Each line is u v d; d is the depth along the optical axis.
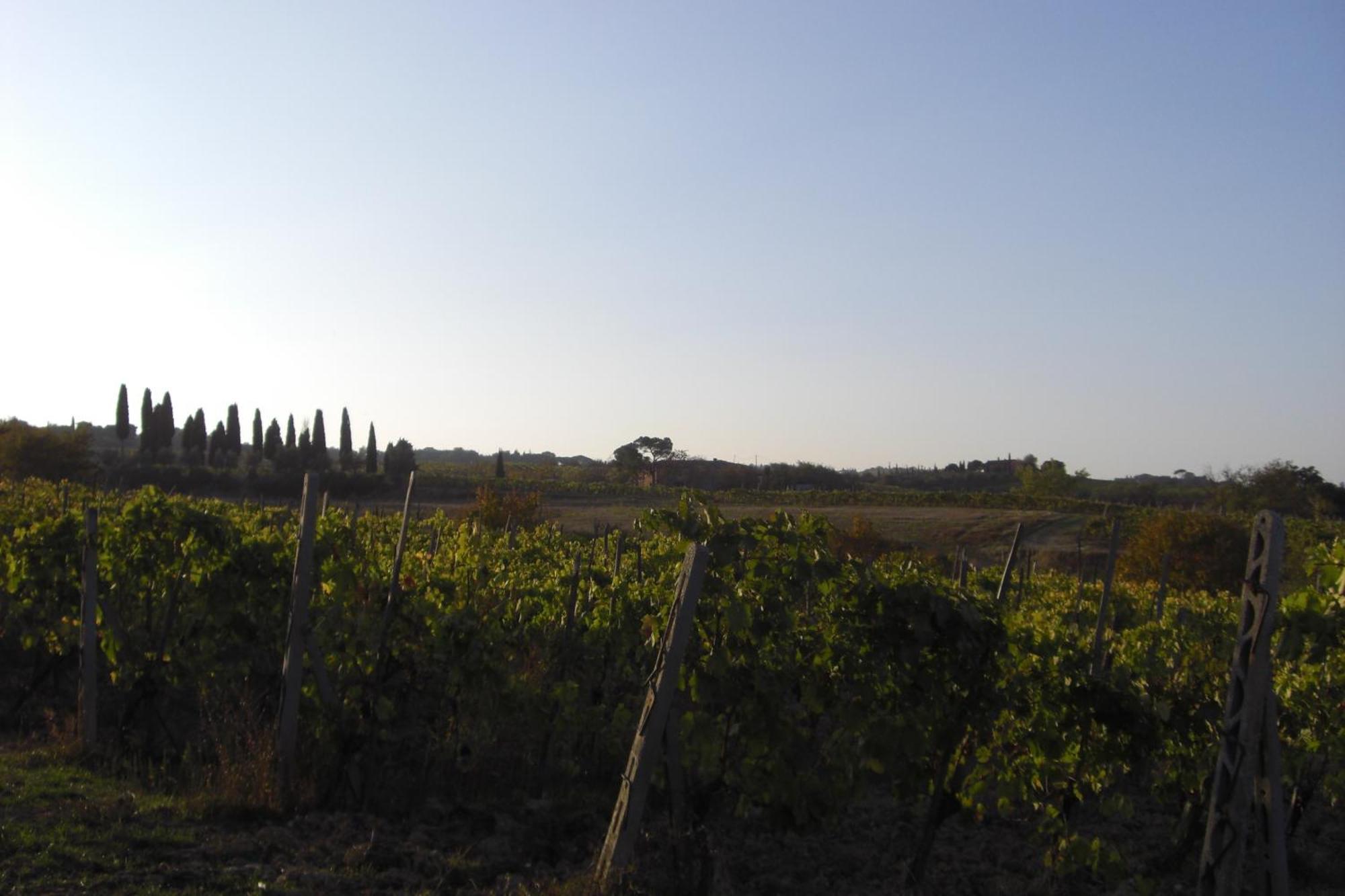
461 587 9.69
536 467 95.19
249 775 6.58
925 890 6.26
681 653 5.37
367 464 70.44
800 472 71.69
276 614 9.01
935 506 57.88
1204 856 4.70
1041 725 6.59
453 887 5.50
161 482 52.62
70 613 9.37
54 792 6.52
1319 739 7.50
